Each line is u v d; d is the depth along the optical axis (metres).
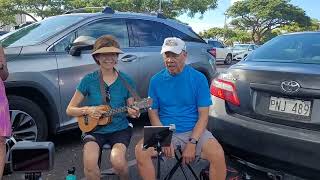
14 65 4.09
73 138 5.16
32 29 4.97
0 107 3.16
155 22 5.92
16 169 2.42
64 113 4.50
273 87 3.11
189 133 3.36
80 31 4.85
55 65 4.40
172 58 3.25
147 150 3.12
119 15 5.43
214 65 6.66
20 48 4.29
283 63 3.48
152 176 3.13
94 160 3.06
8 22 35.56
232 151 3.39
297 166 2.92
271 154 3.05
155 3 30.91
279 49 3.84
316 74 2.93
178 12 32.72
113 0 29.94
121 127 3.38
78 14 5.24
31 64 4.22
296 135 2.91
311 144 2.83
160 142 2.94
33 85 4.18
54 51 4.49
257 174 3.46
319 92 2.86
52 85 4.34
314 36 3.86
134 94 3.39
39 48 4.41
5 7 32.53
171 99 3.37
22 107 4.11
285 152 2.96
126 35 5.39
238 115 3.36
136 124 5.97
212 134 3.50
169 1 31.95
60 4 32.75
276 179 3.17
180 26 6.39
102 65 3.34
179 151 3.31
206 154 3.18
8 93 4.11
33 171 2.43
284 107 3.05
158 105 3.43
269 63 3.54
